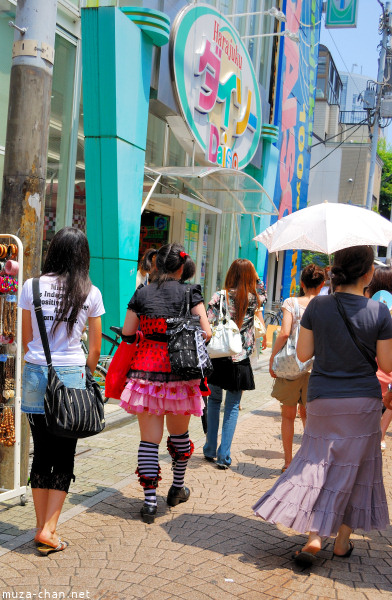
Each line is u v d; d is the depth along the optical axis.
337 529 3.34
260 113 12.58
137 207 7.81
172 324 4.00
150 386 4.01
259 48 13.92
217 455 5.39
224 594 3.10
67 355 3.44
